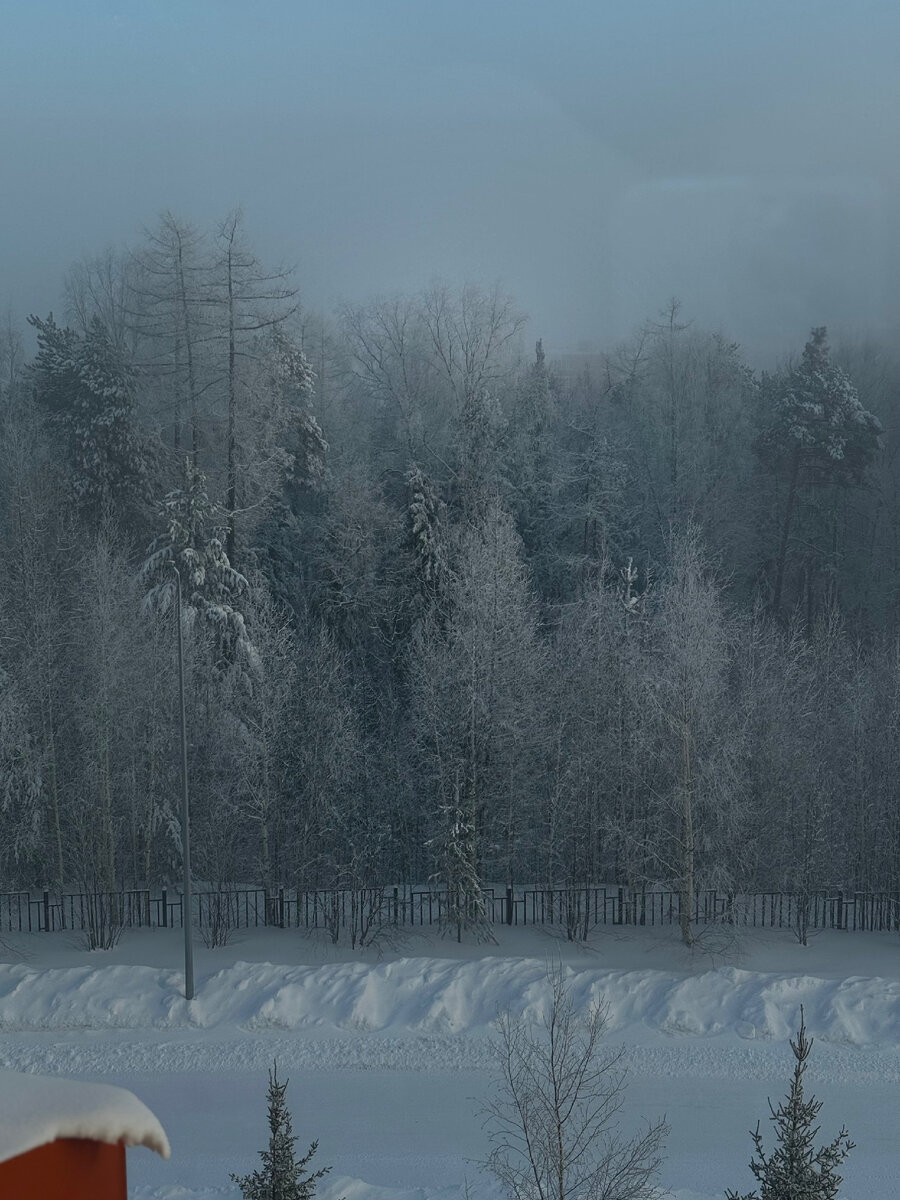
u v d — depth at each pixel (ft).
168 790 117.29
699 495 208.33
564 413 221.05
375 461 204.44
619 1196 48.91
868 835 121.49
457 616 116.26
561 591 185.68
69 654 127.44
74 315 239.30
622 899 107.04
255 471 160.35
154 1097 74.95
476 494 162.30
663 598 113.70
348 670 147.33
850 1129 68.03
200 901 103.24
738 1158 63.98
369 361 221.05
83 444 163.53
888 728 119.44
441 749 110.63
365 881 105.09
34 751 116.88
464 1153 65.51
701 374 229.04
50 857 121.39
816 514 233.14
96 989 88.63
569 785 109.60
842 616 208.64
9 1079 4.45
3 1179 4.02
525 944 100.17
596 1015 63.00
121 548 149.59
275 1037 83.51
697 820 102.99
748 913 111.45
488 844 109.70
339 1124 70.13
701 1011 84.74
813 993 86.28
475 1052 80.74
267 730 110.22
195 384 174.40
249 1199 39.88
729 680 119.34
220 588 130.21
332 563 154.10
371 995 87.51
